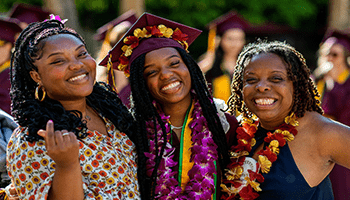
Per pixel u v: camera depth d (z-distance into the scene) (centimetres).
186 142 237
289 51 228
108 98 230
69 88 198
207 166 228
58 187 176
